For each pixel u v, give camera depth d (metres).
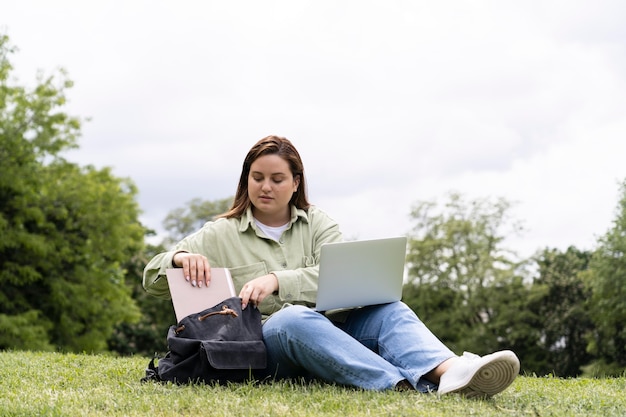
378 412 2.87
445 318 33.09
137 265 31.12
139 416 2.84
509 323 32.81
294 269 3.92
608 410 3.15
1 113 20.84
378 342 3.56
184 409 2.96
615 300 27.23
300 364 3.48
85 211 21.42
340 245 3.52
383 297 3.66
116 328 30.95
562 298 33.28
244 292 3.58
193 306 3.57
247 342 3.44
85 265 22.19
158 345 31.59
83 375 3.99
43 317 21.08
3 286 20.75
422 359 3.33
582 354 32.66
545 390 3.81
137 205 23.06
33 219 20.84
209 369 3.41
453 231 33.59
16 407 2.95
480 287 32.97
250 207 4.01
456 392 3.17
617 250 27.30
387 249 3.58
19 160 20.78
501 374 3.11
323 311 3.67
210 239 3.94
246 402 3.04
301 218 4.07
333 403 3.01
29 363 4.80
